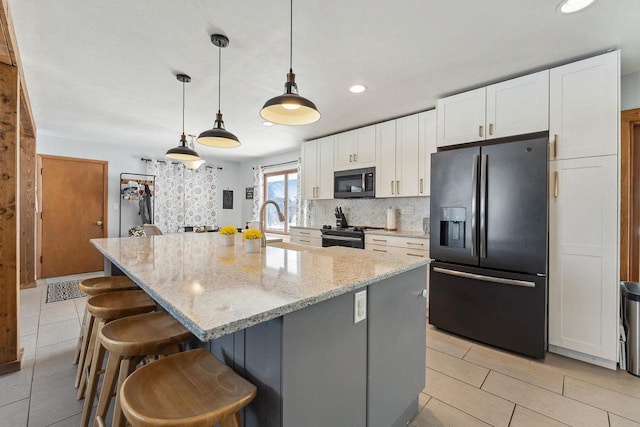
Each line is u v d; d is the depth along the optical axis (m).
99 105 3.24
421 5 1.65
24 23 1.82
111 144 5.14
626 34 1.91
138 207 5.51
